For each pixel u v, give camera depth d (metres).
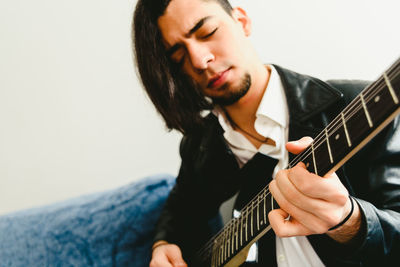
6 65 1.31
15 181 1.42
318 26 0.98
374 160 0.59
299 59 1.03
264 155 0.71
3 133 1.38
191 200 1.00
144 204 1.06
